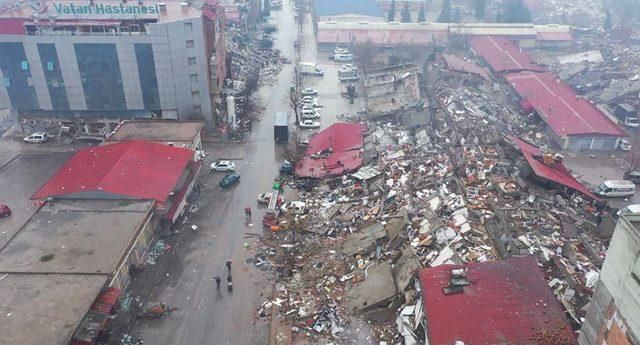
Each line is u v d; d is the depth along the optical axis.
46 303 37.66
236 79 97.38
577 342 33.91
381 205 55.03
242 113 84.25
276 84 99.88
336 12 150.38
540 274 39.00
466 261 43.16
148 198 51.38
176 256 50.28
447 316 35.94
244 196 61.22
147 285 46.34
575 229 48.91
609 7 163.12
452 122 73.31
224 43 92.31
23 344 34.00
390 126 76.56
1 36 68.88
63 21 69.88
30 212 58.28
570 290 39.62
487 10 157.50
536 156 61.09
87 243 44.78
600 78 97.50
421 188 56.28
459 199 52.16
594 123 76.44
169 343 40.31
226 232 54.22
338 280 46.12
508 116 82.31
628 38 126.62
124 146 58.47
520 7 139.88
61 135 76.75
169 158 58.16
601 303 32.41
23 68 71.38
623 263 29.88
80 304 37.66
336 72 108.12
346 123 76.12
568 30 128.00
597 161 72.12
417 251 45.50
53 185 53.12
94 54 70.81
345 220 54.38
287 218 55.78
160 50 71.25
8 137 76.31
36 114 76.00
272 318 42.62
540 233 47.91
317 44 123.25
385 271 44.19
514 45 118.06
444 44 120.62
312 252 50.22
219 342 40.50
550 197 54.22
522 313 35.81
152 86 74.00
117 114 76.50
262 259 49.91
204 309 43.78
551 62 114.94
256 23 137.62
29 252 43.44
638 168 68.06
